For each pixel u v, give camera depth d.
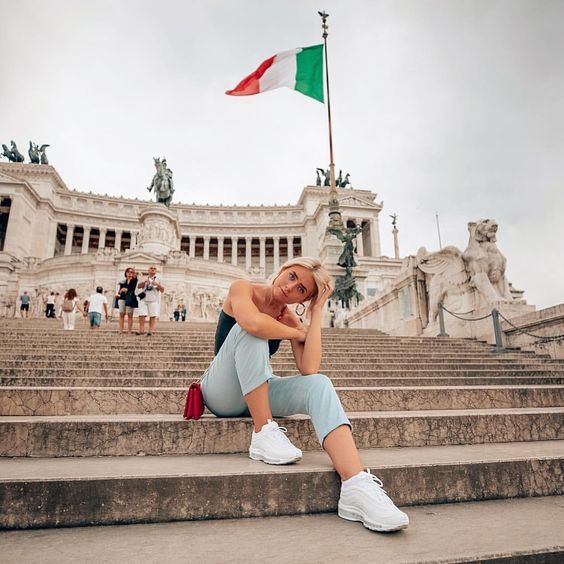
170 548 1.72
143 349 8.82
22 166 60.09
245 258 72.62
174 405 4.21
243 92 18.33
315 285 2.89
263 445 2.49
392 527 1.85
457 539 1.82
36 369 6.00
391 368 7.78
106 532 1.92
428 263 13.55
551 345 9.36
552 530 1.95
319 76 18.47
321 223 62.22
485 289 11.38
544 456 2.69
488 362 8.62
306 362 2.73
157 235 39.31
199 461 2.55
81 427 2.81
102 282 32.72
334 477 2.29
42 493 1.98
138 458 2.69
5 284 34.66
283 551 1.69
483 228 11.92
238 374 2.66
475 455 2.79
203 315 34.12
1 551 1.67
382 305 16.67
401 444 3.27
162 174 44.38
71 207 63.12
